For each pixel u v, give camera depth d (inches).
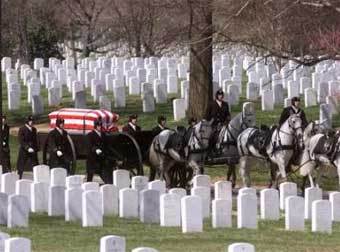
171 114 3344.0
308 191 1983.3
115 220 1919.3
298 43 2829.7
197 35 2802.7
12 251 1310.3
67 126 2490.2
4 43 4909.0
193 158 2370.8
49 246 1646.2
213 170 2783.0
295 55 2962.6
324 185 2518.5
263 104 3331.7
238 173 2733.8
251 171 2733.8
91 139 2356.1
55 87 3526.1
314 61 2496.3
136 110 3403.1
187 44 2923.2
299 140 2329.0
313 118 3228.3
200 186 2087.8
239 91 3565.5
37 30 5019.7
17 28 4800.7
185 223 1804.9
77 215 1907.0
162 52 4446.4
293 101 2433.6
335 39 2696.9
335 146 2331.4
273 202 1973.4
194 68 3152.1
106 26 5167.3
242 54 4397.1
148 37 4589.1
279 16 2564.0
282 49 2773.1
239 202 1872.5
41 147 2551.7
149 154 2428.6
